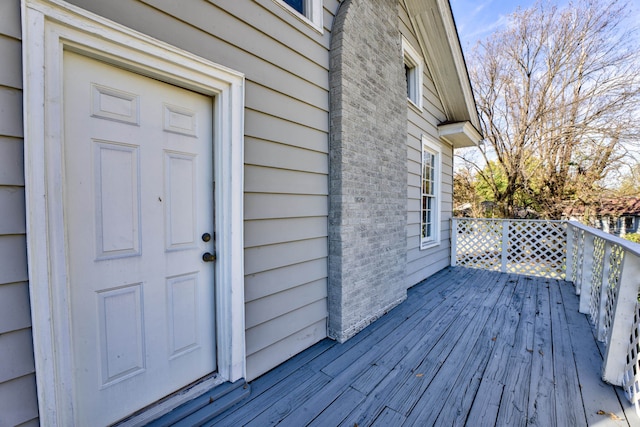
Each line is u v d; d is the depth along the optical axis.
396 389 1.85
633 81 8.98
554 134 10.11
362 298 2.75
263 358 2.02
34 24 1.08
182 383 1.68
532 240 5.04
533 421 1.58
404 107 3.46
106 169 1.35
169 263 1.59
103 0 1.25
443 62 4.75
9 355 1.10
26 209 1.09
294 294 2.25
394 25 3.28
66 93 1.22
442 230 5.57
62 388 1.21
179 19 1.51
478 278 4.78
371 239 2.87
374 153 2.89
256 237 1.95
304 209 2.30
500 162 11.39
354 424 1.56
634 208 9.52
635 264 1.85
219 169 1.75
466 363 2.15
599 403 1.72
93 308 1.33
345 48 2.48
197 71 1.58
